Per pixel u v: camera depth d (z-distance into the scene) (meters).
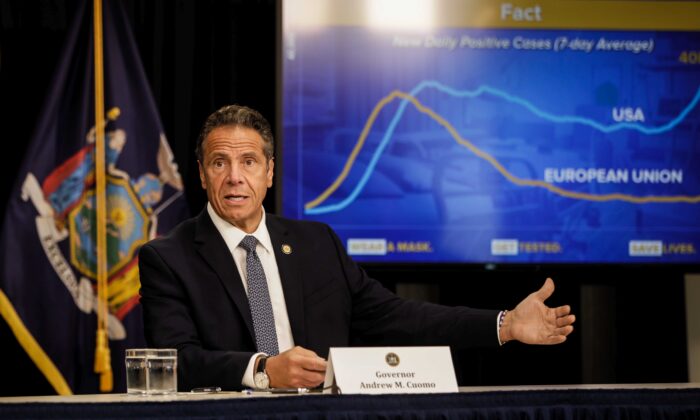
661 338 7.79
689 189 7.58
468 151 7.42
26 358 7.05
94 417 2.93
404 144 7.38
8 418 2.88
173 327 4.18
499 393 3.28
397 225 7.34
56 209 7.04
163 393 3.46
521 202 7.45
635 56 7.59
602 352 7.80
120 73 7.22
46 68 7.25
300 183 7.27
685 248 7.55
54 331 6.98
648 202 7.54
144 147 7.20
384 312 4.70
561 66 7.53
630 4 7.60
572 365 7.75
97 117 7.11
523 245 7.44
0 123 7.20
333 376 3.44
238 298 4.31
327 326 4.52
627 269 7.49
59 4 7.27
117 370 7.05
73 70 7.20
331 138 7.31
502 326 4.24
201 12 7.47
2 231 6.94
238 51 7.48
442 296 7.69
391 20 7.41
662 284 7.79
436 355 3.55
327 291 4.59
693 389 3.43
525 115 7.48
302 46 7.32
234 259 4.42
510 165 7.45
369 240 7.31
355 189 7.31
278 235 4.61
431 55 7.43
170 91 7.42
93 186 7.12
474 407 3.24
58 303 7.00
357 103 7.35
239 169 4.40
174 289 4.30
